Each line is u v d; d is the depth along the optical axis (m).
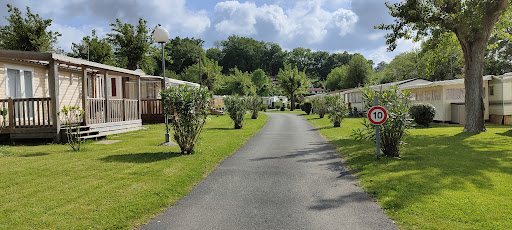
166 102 8.46
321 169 6.71
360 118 25.30
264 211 4.18
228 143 10.70
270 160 7.78
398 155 7.82
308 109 34.62
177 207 4.38
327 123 20.25
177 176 6.01
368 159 7.59
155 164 7.11
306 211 4.16
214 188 5.32
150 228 3.63
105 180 5.68
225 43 107.44
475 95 13.30
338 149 9.33
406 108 7.96
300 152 8.95
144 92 22.62
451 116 18.50
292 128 17.12
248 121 22.88
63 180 5.66
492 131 13.41
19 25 25.61
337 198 4.70
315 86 108.06
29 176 5.95
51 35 27.00
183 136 8.45
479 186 5.10
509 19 14.72
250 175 6.23
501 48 34.72
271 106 66.19
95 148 9.57
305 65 114.75
